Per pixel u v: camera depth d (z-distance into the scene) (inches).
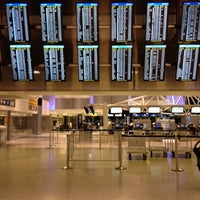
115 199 139.3
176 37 208.4
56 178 189.2
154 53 200.4
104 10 210.2
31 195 146.4
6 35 220.7
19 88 251.0
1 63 225.3
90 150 373.1
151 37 193.6
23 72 207.6
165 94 275.0
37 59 227.9
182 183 174.7
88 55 203.5
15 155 312.5
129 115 700.0
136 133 330.3
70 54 230.1
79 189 159.2
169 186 166.6
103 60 234.1
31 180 182.4
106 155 318.0
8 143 488.7
